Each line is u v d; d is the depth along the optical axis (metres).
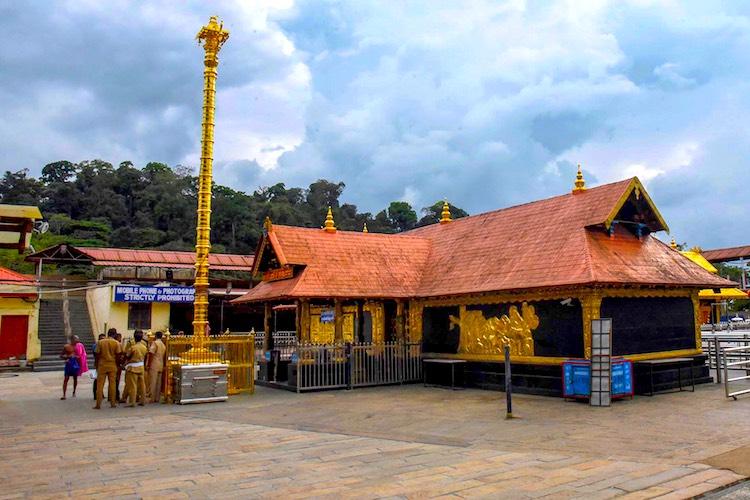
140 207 95.69
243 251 85.44
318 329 26.52
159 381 17.94
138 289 37.34
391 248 24.30
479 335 20.03
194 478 8.59
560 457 9.66
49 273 54.22
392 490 7.77
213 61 19.09
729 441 10.69
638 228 19.75
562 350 17.28
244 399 18.33
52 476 8.82
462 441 11.18
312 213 103.62
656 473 8.49
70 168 116.31
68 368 18.86
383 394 19.00
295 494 7.66
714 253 58.47
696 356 19.59
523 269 18.91
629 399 16.38
